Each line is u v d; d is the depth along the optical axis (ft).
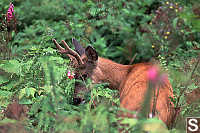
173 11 48.67
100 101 30.09
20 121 25.64
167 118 25.03
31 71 31.99
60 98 28.53
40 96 29.73
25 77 32.04
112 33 50.83
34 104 28.17
